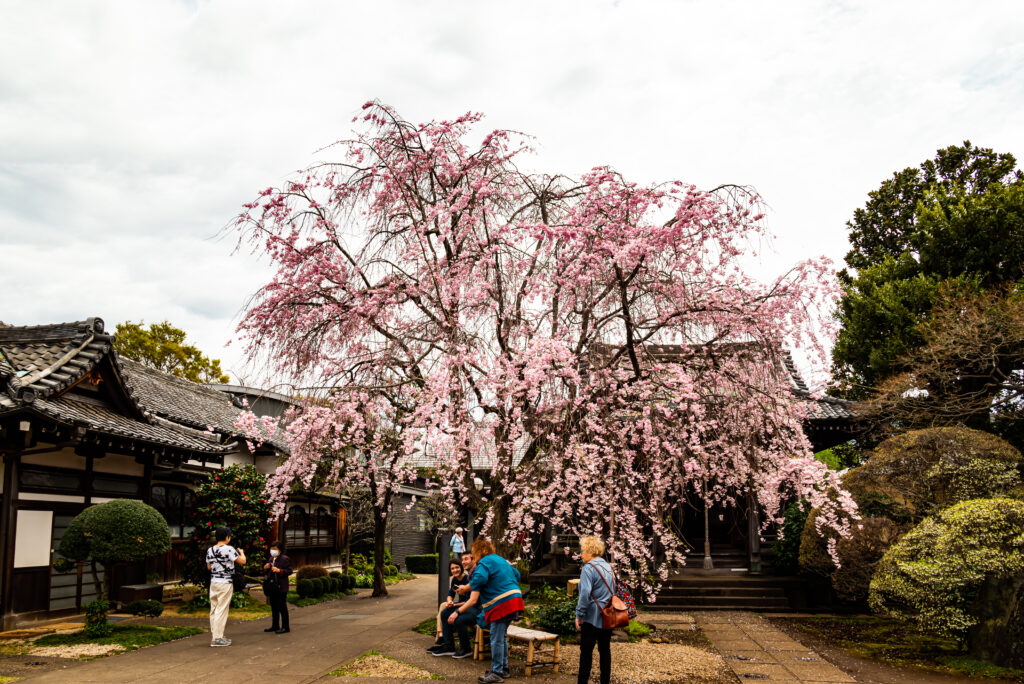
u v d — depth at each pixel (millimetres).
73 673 7109
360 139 8602
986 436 12312
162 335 29062
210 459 14539
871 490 12742
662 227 7320
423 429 7098
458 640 8328
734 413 8008
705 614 13320
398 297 8547
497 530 8930
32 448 9695
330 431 8523
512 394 7266
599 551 6523
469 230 8344
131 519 9156
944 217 18969
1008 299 14578
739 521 16938
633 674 7578
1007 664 8242
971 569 8430
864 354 19625
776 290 7816
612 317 8023
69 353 10781
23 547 9820
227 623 11273
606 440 7777
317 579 15945
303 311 8289
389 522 23797
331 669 7512
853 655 9234
